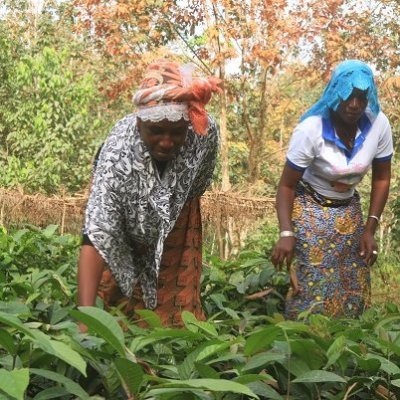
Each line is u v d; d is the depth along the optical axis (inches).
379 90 575.2
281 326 89.7
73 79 665.0
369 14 546.0
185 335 96.4
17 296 144.3
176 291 153.2
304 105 740.7
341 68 161.0
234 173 597.0
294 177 167.0
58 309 123.4
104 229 131.9
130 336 103.6
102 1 526.6
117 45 530.0
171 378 92.3
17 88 605.0
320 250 169.5
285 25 517.3
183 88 125.0
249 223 371.2
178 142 129.5
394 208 346.3
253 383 88.0
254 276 175.9
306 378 88.5
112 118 671.8
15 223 374.3
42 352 87.7
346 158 165.9
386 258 272.2
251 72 535.2
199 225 155.2
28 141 590.6
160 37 533.0
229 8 511.8
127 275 141.2
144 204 134.6
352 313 170.6
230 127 619.8
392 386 97.3
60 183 581.6
